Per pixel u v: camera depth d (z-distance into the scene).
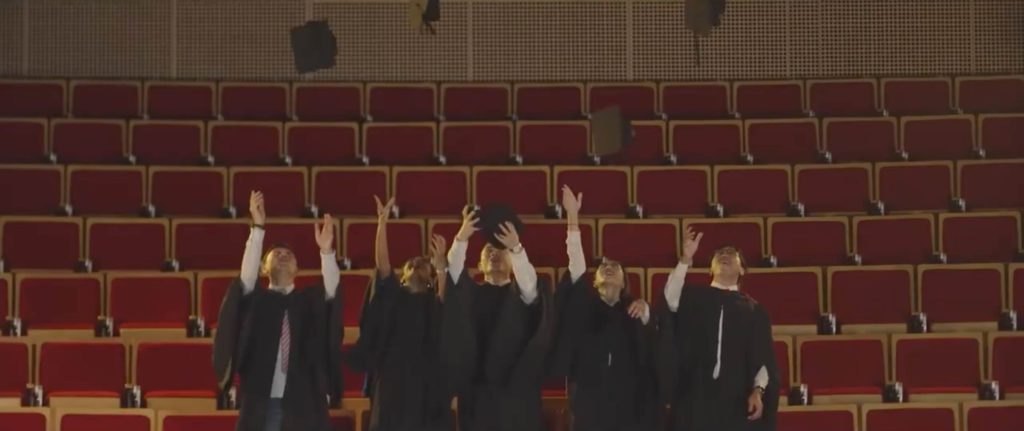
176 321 9.66
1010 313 9.82
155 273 9.75
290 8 13.07
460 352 8.03
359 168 10.77
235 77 13.02
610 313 8.25
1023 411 8.88
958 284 9.88
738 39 13.16
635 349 8.23
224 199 10.73
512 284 8.15
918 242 10.36
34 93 11.81
